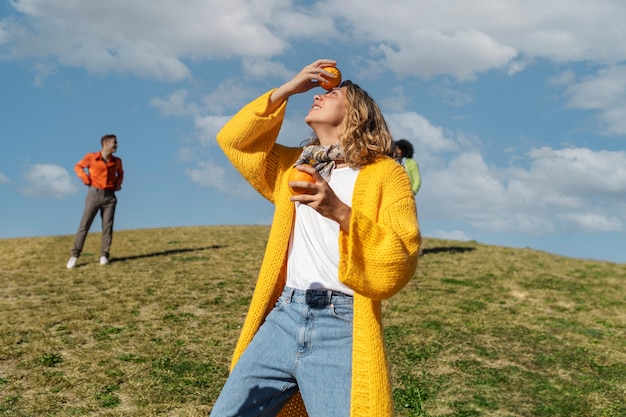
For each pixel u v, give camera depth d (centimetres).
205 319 755
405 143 1155
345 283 238
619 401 557
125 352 625
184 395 516
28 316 758
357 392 259
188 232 1620
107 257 1146
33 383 539
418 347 672
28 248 1362
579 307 912
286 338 272
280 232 295
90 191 1119
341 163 288
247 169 312
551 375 615
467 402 536
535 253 1406
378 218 266
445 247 1419
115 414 478
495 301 918
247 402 271
